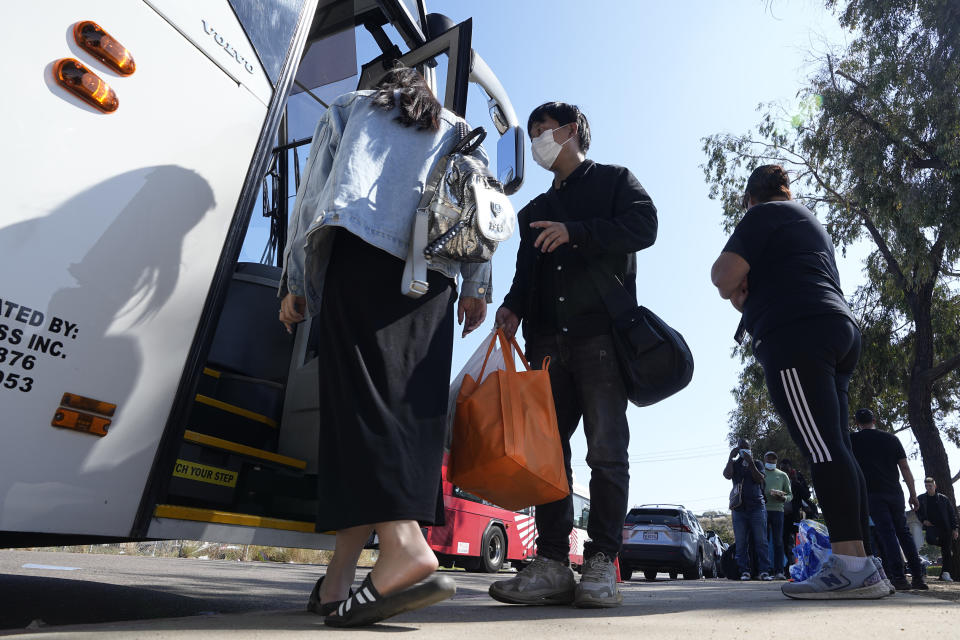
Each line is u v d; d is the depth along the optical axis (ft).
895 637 4.99
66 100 5.21
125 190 5.70
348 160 6.07
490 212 6.24
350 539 6.49
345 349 5.71
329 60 12.68
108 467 5.59
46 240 5.05
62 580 11.01
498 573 36.24
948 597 13.15
